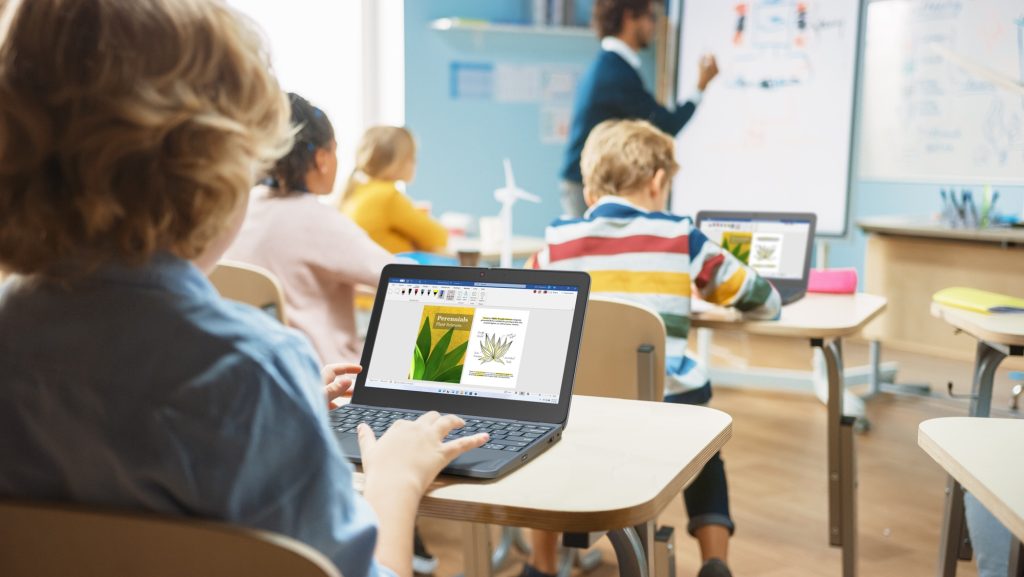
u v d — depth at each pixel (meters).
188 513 0.68
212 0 0.69
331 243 2.27
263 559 0.64
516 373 1.28
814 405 4.12
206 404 0.66
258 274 2.11
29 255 0.67
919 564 2.54
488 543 1.79
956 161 4.43
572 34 5.82
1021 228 4.21
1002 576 1.42
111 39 0.63
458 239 4.29
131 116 0.63
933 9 4.44
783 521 2.84
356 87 5.49
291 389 0.69
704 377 2.27
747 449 3.52
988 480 1.05
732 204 4.74
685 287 2.25
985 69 4.32
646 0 4.80
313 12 5.30
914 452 3.49
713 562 2.15
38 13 0.64
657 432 1.26
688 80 4.83
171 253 0.69
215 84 0.67
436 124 5.62
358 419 1.25
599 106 4.80
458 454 1.00
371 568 0.76
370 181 3.57
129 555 0.66
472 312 1.32
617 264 2.26
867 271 4.59
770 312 2.33
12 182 0.65
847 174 4.43
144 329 0.67
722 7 4.68
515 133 5.81
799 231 2.84
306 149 2.28
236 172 0.67
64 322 0.68
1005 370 4.64
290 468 0.69
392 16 5.49
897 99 4.59
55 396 0.67
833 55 4.41
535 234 5.93
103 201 0.64
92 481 0.68
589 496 1.02
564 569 2.42
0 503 0.67
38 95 0.63
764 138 4.61
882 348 5.26
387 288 1.37
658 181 2.36
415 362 1.33
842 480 2.39
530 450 1.14
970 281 4.23
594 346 1.98
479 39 5.65
